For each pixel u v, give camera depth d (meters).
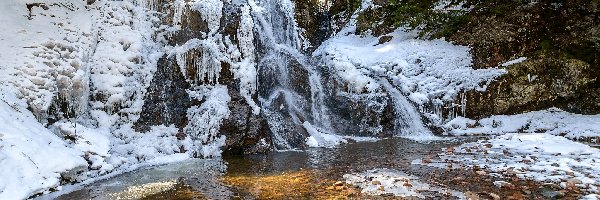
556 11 12.05
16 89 7.20
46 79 7.63
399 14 14.73
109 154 7.07
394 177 6.22
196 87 9.52
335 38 16.05
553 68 11.16
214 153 8.25
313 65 12.66
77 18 8.98
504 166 6.59
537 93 11.16
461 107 11.39
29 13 8.47
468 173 6.30
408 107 11.59
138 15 9.81
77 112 8.18
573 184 5.38
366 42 15.10
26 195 5.32
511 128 10.65
